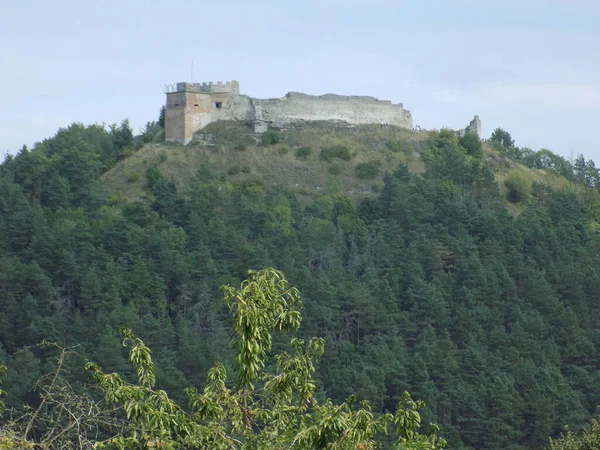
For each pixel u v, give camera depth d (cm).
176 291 11912
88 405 2183
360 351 10631
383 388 9594
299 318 2397
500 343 10850
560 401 9512
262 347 2380
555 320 11656
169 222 13350
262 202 14038
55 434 2102
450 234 13875
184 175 14738
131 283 11619
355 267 12600
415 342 11181
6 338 10656
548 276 12838
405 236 13650
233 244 12588
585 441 3875
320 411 2305
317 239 13100
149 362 2334
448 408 9419
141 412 2188
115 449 2119
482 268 12300
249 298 2373
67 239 12531
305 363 2436
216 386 2403
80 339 10350
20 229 13075
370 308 11275
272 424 2352
